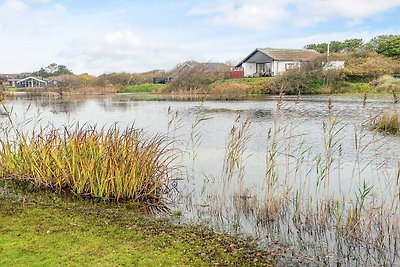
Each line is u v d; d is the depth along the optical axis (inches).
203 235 240.7
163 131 724.0
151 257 203.9
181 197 316.5
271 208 275.6
